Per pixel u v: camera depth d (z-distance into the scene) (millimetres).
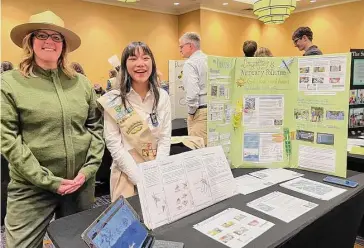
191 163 1176
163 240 936
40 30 1378
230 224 1032
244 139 1628
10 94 1293
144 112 1539
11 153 1287
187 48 2918
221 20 6918
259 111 1608
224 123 1574
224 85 1542
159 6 6539
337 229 1246
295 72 1571
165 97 1619
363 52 2393
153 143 1520
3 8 4730
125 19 6160
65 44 1485
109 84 2453
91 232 786
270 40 7746
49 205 1464
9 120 1293
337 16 6465
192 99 2820
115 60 3521
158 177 1066
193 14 6648
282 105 1604
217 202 1203
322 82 1493
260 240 931
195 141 2016
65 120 1411
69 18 5430
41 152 1376
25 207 1408
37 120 1351
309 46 3453
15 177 1407
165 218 1038
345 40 6395
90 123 1604
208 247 902
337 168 1484
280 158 1643
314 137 1544
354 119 2492
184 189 1117
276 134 1627
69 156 1438
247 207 1159
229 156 1624
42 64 1402
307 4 6684
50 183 1341
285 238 945
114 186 1527
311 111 1541
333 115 1477
